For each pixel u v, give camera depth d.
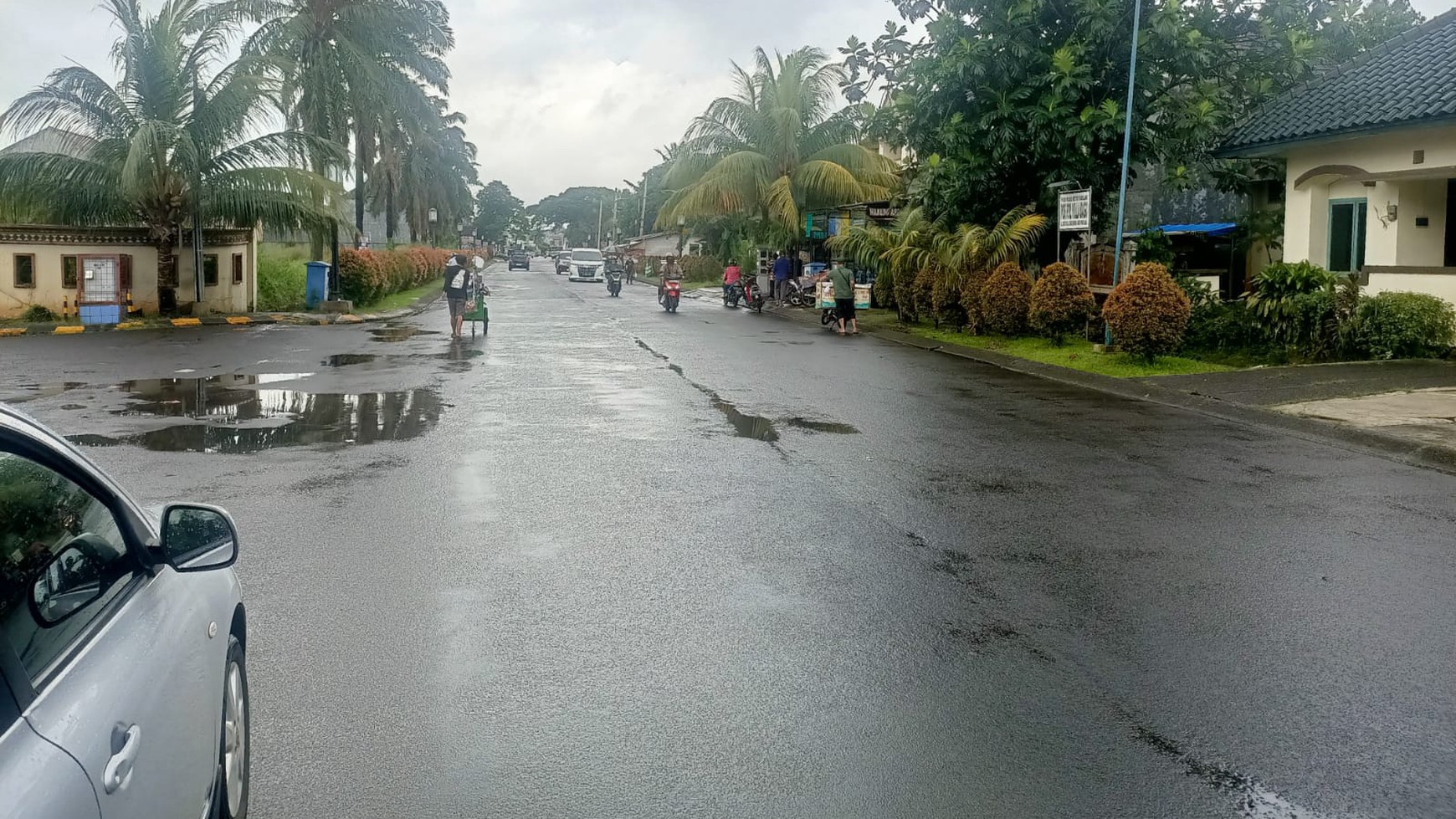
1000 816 3.79
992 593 6.24
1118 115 21.47
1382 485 9.23
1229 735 4.44
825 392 14.95
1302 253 21.45
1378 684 4.99
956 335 23.50
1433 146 18.58
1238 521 7.95
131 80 26.83
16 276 26.64
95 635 2.45
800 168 38.53
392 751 4.23
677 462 9.97
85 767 2.05
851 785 4.00
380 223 87.75
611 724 4.49
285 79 31.25
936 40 23.42
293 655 5.19
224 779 3.31
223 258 29.12
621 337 23.58
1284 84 23.14
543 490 8.76
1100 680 5.00
